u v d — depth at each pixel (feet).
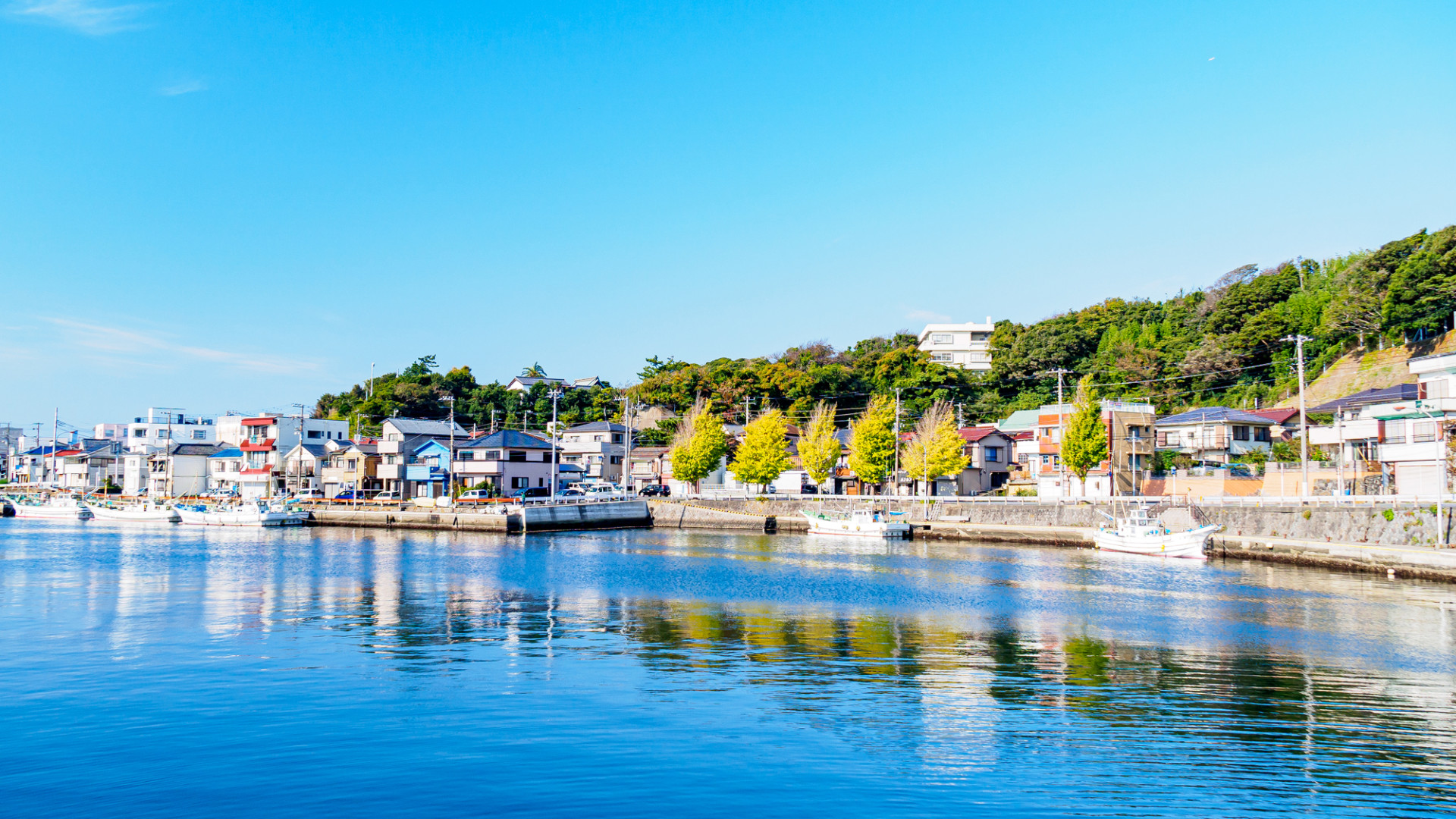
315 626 104.88
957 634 100.83
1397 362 276.21
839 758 58.59
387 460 358.64
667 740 61.72
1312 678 80.23
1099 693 74.64
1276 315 326.85
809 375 418.10
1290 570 168.14
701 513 300.20
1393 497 176.45
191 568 167.22
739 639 97.40
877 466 297.53
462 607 120.16
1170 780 55.06
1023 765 57.31
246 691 73.87
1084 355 393.50
